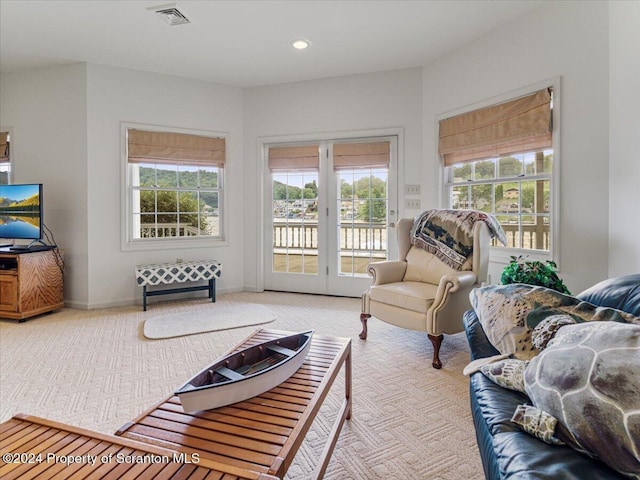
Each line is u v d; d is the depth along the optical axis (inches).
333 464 59.7
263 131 183.2
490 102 129.9
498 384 48.0
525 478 31.9
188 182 177.3
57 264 150.9
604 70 95.7
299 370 58.2
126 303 162.6
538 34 113.0
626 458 31.3
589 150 99.8
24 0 110.0
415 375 93.0
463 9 115.3
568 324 47.0
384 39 135.4
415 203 162.7
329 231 178.4
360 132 169.9
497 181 132.3
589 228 100.4
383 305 112.0
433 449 63.7
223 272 183.8
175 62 154.8
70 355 104.2
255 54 147.5
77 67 153.4
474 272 109.1
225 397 47.1
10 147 163.6
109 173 157.9
